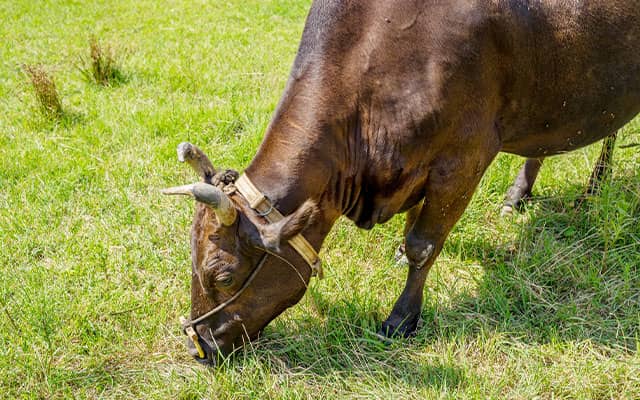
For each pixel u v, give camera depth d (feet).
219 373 11.57
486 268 14.52
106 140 19.77
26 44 29.09
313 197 10.82
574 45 11.83
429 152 11.21
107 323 13.10
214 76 23.98
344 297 13.43
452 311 13.25
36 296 13.52
